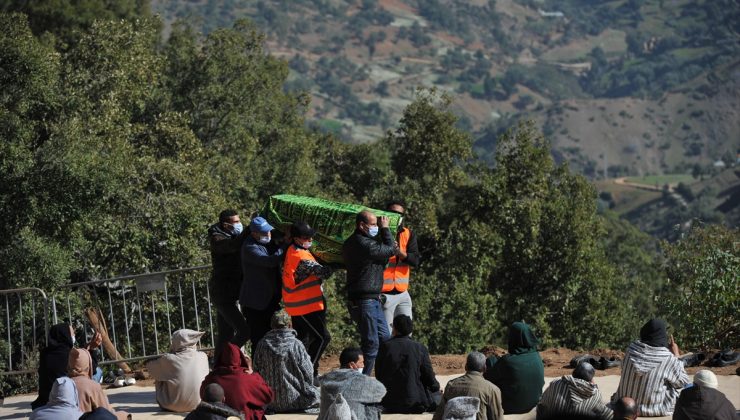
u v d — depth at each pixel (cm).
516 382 934
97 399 886
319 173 5200
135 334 2162
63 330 973
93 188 2202
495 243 4219
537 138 4697
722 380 1073
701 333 1644
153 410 1002
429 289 4012
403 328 966
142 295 2134
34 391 1357
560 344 4341
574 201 4856
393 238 1032
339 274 3066
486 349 1362
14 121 2231
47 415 826
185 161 3158
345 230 1019
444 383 1105
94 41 3117
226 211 1038
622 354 1339
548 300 4425
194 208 2555
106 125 2698
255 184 4334
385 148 5447
